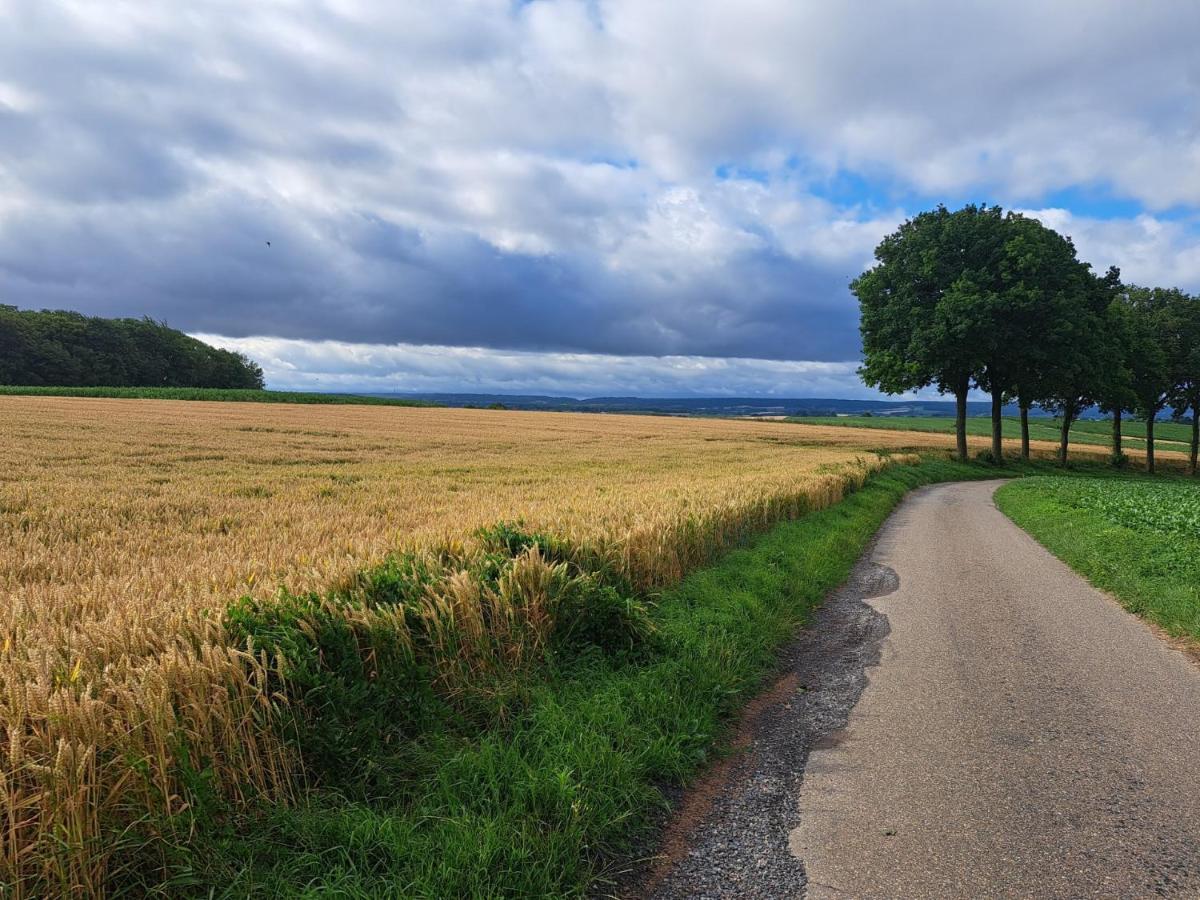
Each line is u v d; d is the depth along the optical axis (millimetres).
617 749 4254
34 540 8672
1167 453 69438
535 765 3951
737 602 7535
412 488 16359
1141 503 16688
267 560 6711
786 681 6016
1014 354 38344
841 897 3070
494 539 6922
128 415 42250
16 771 2689
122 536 9352
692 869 3328
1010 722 4980
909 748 4586
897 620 7898
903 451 47375
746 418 102688
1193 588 8336
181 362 116375
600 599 5891
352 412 63781
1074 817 3697
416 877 2971
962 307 35625
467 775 3775
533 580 5691
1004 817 3709
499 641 5156
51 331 95688
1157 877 3172
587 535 7375
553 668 5203
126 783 2930
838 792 4027
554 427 55844
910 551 12680
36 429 30062
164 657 3301
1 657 3490
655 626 6180
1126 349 46750
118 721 2967
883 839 3521
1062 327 36188
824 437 60688
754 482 16094
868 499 19547
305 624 4039
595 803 3666
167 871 2898
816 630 7594
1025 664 6273
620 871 3322
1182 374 50281
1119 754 4445
